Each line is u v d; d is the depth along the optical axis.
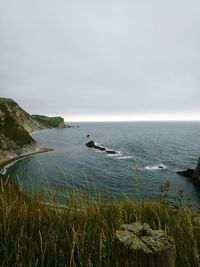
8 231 3.77
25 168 63.09
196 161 76.38
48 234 3.83
